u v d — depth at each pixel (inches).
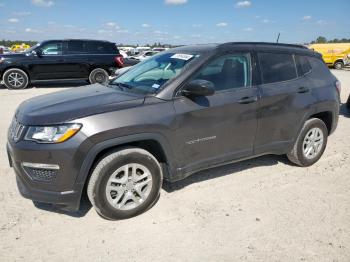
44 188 119.0
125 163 124.6
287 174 174.6
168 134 130.0
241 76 152.6
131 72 168.7
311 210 138.4
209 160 145.9
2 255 108.7
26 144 116.4
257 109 153.9
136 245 115.0
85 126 115.4
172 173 136.9
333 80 190.1
